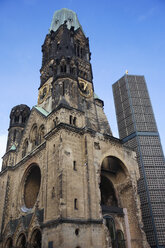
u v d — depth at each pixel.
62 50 65.75
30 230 43.31
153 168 72.06
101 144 49.47
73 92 56.75
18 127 75.19
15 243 46.41
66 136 44.97
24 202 54.47
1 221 54.25
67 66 60.91
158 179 69.94
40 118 59.59
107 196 55.41
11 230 50.16
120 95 93.56
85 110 66.38
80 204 40.06
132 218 49.59
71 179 41.16
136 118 83.50
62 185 39.22
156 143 77.88
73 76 59.16
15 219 52.41
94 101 72.06
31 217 46.38
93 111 69.12
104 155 48.72
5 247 49.66
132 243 47.56
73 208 38.72
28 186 57.25
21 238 46.72
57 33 85.06
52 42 83.88
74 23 90.69
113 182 55.25
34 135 61.62
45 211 41.19
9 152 67.06
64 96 54.50
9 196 58.56
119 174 55.41
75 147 45.19
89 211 39.41
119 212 49.72
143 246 45.22
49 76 72.25
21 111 78.12
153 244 60.41
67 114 49.62
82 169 43.91
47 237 38.03
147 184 68.75
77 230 37.44
